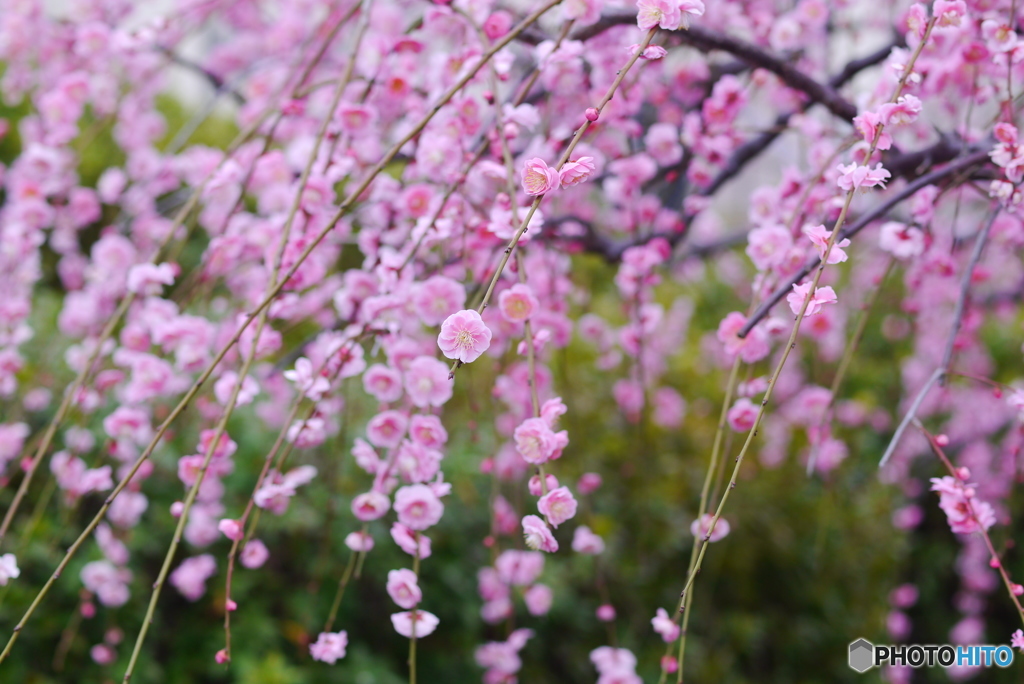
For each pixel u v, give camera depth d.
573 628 2.50
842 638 2.80
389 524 2.19
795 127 1.71
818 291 1.38
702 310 3.85
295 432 1.50
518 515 1.83
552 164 1.63
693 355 3.37
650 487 2.67
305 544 2.19
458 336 1.31
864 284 2.82
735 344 1.52
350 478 2.18
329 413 1.63
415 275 1.64
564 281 1.80
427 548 1.48
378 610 2.27
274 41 2.30
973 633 2.89
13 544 1.85
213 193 1.77
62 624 1.86
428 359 1.47
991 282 2.24
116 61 2.14
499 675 1.70
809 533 2.90
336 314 1.82
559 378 2.49
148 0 2.20
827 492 2.55
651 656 2.44
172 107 3.47
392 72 1.70
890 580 2.97
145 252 2.01
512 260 1.52
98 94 2.11
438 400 1.48
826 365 2.97
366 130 1.62
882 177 1.38
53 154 1.82
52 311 2.23
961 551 3.11
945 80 1.62
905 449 2.94
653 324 1.80
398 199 1.62
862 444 3.12
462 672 2.22
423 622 1.47
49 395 1.94
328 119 1.53
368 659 2.06
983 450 2.87
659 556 2.68
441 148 1.57
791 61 1.75
